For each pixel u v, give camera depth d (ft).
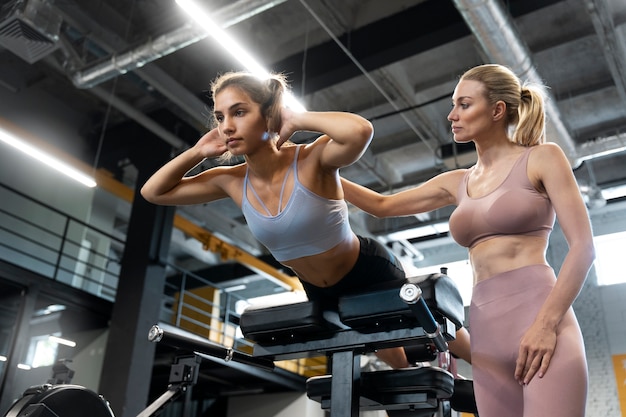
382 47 17.33
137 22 20.21
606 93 20.85
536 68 15.55
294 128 4.46
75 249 25.93
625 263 25.55
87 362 23.50
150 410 4.97
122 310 21.38
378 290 4.83
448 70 20.54
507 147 4.79
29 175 24.81
